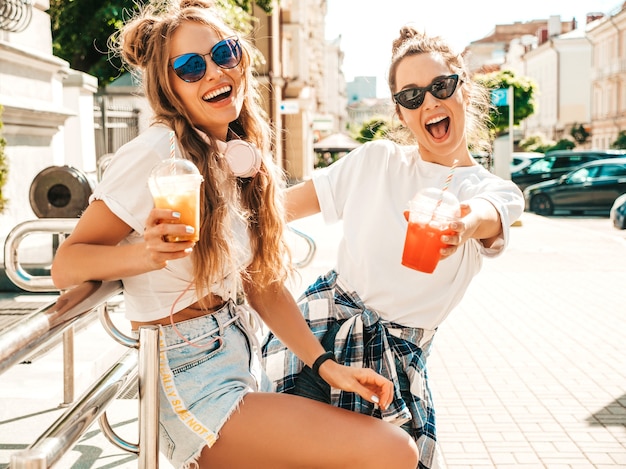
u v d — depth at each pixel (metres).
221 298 1.91
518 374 5.02
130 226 1.74
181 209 1.50
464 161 2.23
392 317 2.14
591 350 5.61
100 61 15.86
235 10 12.94
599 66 60.81
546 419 4.15
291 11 34.62
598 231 14.68
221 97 1.92
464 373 5.05
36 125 8.68
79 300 1.54
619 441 3.80
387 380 1.90
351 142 44.28
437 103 2.09
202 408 1.73
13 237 3.13
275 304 2.04
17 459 1.20
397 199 2.17
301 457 1.70
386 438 1.71
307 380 2.08
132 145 1.76
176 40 1.86
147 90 1.92
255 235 2.00
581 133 63.31
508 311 7.03
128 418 3.60
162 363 1.75
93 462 3.03
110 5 14.06
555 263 10.09
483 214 1.85
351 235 2.19
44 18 9.46
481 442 3.81
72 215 6.38
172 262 1.77
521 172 23.50
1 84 8.07
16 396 3.85
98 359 4.44
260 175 2.00
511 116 17.05
